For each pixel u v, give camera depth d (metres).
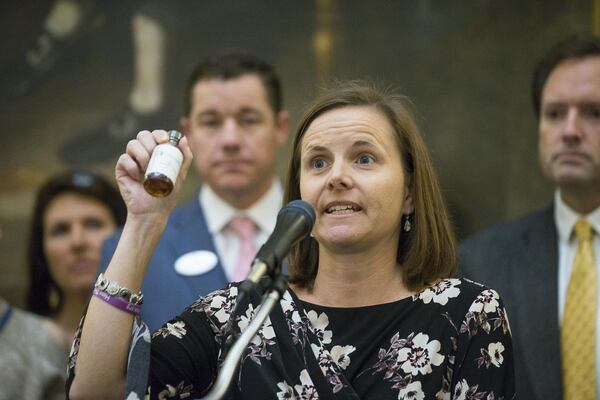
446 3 20.50
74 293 13.91
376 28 20.77
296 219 6.48
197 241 11.27
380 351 7.05
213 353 7.28
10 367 11.39
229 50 21.19
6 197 21.30
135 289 7.15
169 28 21.38
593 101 10.93
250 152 11.66
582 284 10.42
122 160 7.38
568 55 11.29
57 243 13.95
